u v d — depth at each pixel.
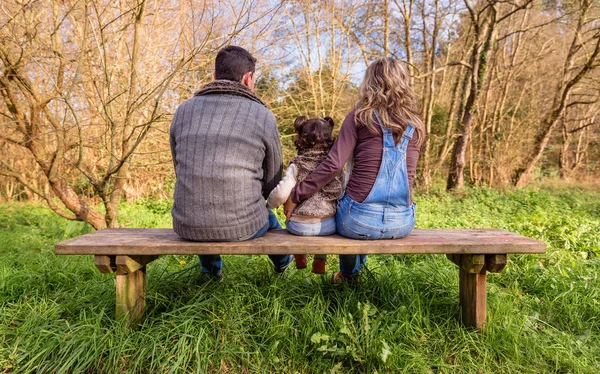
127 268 2.17
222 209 2.10
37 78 4.21
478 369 2.08
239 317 2.29
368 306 2.21
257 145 2.19
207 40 3.63
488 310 2.47
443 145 14.05
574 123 21.23
